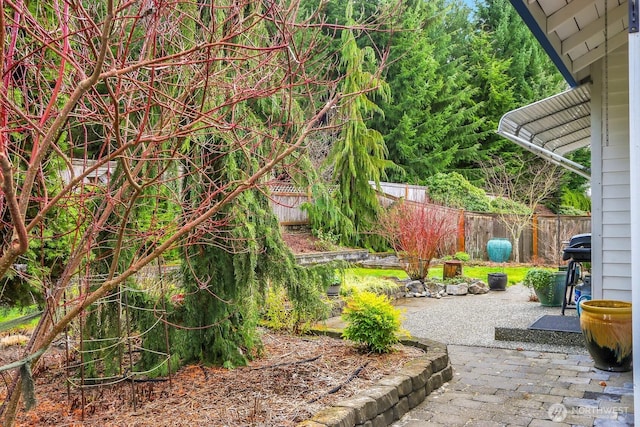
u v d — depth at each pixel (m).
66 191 2.10
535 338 5.83
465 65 22.06
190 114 2.48
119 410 3.27
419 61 19.64
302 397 3.53
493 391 4.20
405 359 4.49
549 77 21.39
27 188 1.98
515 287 10.72
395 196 14.73
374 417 3.34
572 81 5.94
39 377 3.88
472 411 3.76
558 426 3.46
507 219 14.56
